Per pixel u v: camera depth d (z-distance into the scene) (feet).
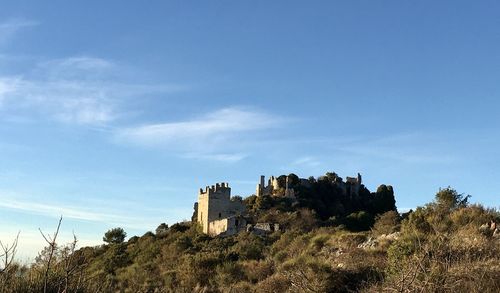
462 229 71.92
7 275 26.30
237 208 318.65
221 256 108.17
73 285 28.71
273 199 337.93
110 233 273.95
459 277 36.94
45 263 28.68
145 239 251.60
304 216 283.38
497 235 64.08
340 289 62.28
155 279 98.68
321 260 73.61
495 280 37.11
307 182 381.60
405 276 32.42
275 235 202.49
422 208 94.22
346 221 283.18
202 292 80.64
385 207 378.32
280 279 70.08
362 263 66.80
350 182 399.03
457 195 97.35
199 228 310.45
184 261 110.83
